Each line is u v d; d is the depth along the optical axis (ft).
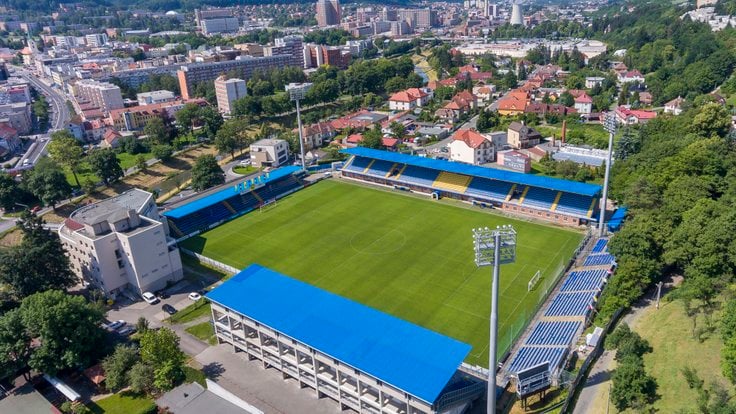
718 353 266.57
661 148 519.60
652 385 257.75
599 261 422.00
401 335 286.25
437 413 248.11
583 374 290.15
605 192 462.19
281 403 289.74
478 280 414.41
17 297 368.27
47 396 305.32
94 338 318.24
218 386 292.20
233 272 444.96
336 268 444.14
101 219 403.13
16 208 617.21
